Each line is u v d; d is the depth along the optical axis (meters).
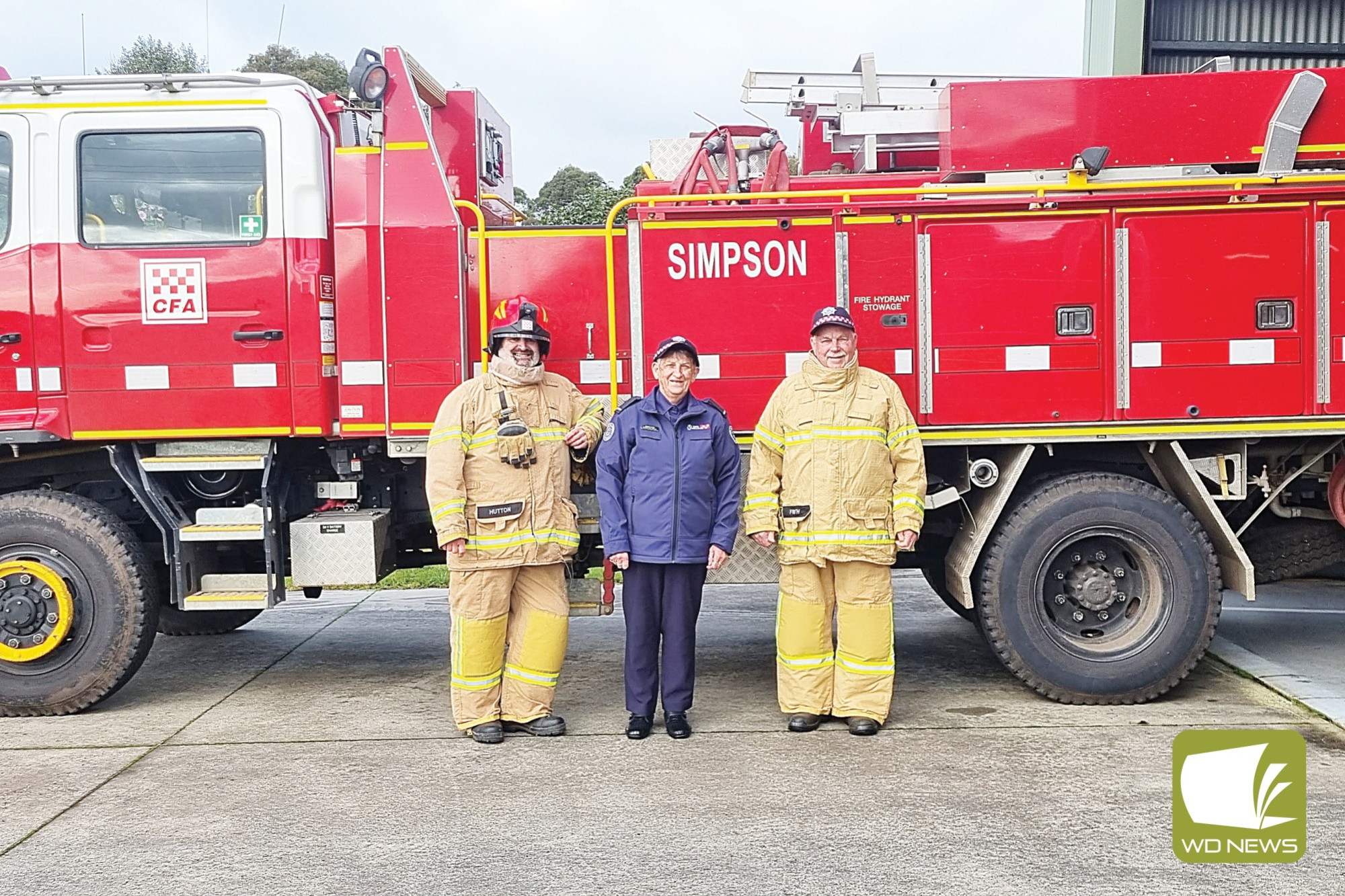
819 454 4.71
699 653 6.45
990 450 5.27
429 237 5.09
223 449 5.24
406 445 5.16
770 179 5.25
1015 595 5.12
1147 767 4.32
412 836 3.78
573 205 13.22
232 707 5.43
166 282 5.11
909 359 5.10
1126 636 5.20
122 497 5.72
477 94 6.14
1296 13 9.43
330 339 5.21
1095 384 5.07
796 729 4.87
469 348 5.22
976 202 5.02
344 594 8.63
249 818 3.96
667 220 5.08
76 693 5.18
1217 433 5.07
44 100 5.12
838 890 3.32
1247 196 5.00
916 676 5.82
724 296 5.10
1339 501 5.29
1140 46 9.34
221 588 5.34
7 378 5.10
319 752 4.70
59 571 5.17
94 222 5.15
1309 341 5.04
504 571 4.74
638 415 4.76
